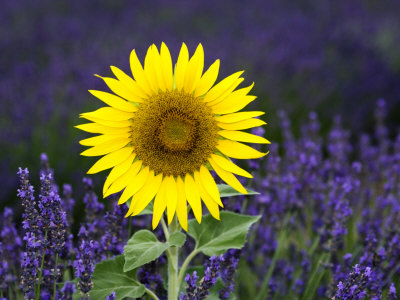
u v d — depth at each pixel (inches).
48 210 91.4
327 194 182.4
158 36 401.4
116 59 332.2
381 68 346.9
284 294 141.5
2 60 344.8
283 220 151.8
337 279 117.8
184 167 96.6
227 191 104.7
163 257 113.8
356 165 164.7
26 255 91.5
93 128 95.3
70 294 93.4
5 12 457.4
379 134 238.2
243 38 409.1
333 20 456.4
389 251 121.3
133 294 101.1
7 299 114.7
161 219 103.4
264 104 301.1
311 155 166.9
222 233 106.0
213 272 93.4
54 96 296.7
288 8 515.5
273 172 152.9
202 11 492.4
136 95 95.7
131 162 96.8
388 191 162.6
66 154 248.1
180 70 96.7
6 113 268.8
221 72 325.4
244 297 146.1
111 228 111.7
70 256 107.0
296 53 359.3
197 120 95.7
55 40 395.5
